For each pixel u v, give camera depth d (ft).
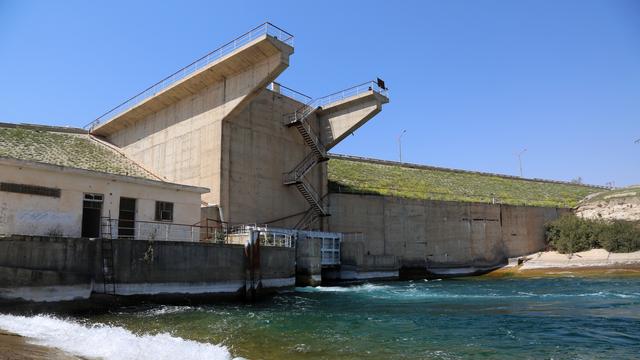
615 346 43.93
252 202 115.55
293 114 133.08
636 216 175.63
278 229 109.29
